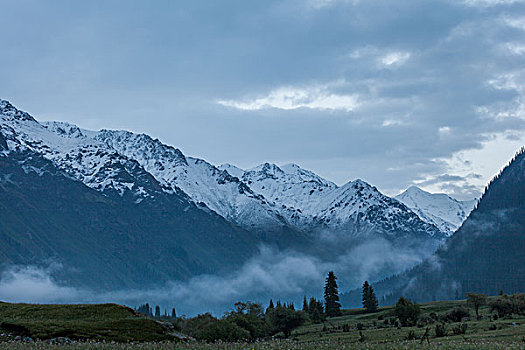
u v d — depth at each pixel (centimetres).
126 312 8712
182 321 14938
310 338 15175
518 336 9712
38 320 7975
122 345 5512
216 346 5338
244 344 5438
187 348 5209
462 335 11219
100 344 5631
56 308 8694
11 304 8969
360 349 4831
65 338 7225
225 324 12719
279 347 5109
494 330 11719
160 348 5222
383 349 4806
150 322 8275
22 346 5644
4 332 7544
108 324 8038
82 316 8394
